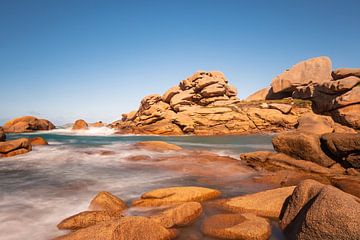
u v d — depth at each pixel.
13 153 20.66
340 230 5.73
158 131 50.00
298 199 7.75
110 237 6.27
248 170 15.67
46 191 11.76
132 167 16.70
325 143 14.00
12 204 10.09
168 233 7.12
